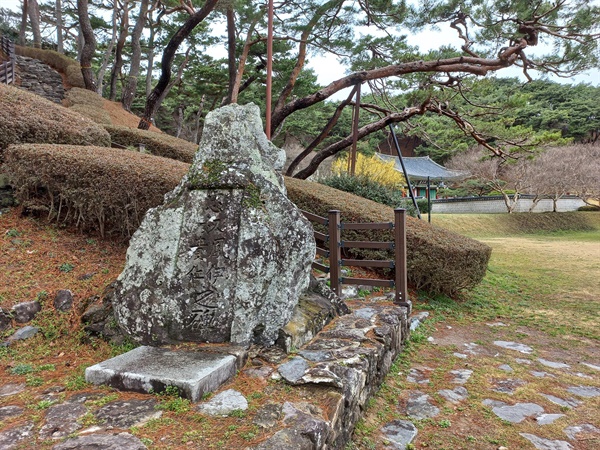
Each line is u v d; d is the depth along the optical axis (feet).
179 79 66.13
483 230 67.77
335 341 10.56
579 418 9.67
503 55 29.37
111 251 14.64
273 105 56.70
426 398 10.44
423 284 19.35
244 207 9.40
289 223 10.00
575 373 12.37
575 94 105.81
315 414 6.98
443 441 8.54
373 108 40.34
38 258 13.39
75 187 15.07
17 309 10.51
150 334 9.32
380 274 19.93
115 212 14.94
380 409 9.73
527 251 41.73
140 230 9.81
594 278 27.61
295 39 35.63
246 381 8.11
